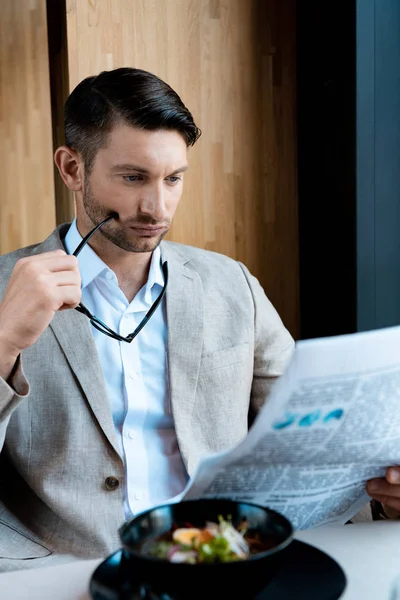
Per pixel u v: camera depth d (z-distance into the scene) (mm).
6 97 2631
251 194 2045
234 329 1252
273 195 2072
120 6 1866
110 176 1101
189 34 1935
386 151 1938
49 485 1086
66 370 1114
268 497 783
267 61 2025
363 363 664
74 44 1839
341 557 759
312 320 2115
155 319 1209
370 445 756
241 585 589
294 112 2076
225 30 1971
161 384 1188
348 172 1938
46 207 2730
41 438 1101
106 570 660
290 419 673
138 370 1177
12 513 1117
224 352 1224
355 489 850
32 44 2580
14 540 1074
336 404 685
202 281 1274
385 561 750
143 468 1144
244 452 685
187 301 1216
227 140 2002
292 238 2111
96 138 1104
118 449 1102
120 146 1079
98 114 1094
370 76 1895
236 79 1997
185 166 1120
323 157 2014
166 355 1198
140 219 1111
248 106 2018
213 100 1977
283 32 2035
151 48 1904
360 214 1932
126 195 1103
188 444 1152
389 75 1916
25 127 2664
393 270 1985
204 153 1979
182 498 740
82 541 1081
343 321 2014
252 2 1991
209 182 1993
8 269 1186
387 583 701
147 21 1893
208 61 1961
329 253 2035
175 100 1101
